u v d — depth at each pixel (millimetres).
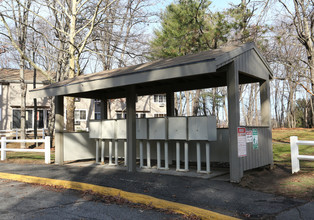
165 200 5328
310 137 18297
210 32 17641
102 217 4668
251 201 5316
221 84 9398
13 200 5789
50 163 11078
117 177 7664
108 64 22984
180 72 6652
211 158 9062
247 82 9406
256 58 8273
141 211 4984
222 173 7961
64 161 11500
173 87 10445
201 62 6309
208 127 7648
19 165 10688
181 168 9078
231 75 6891
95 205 5371
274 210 4773
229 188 6309
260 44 18391
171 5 18531
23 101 20781
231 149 6883
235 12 17750
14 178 8180
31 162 11508
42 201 5699
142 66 9117
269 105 8961
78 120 29672
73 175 8125
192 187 6414
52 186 7109
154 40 21250
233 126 6863
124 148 10273
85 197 5961
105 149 11750
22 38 19922
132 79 7645
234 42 17688
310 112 45031
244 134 7152
